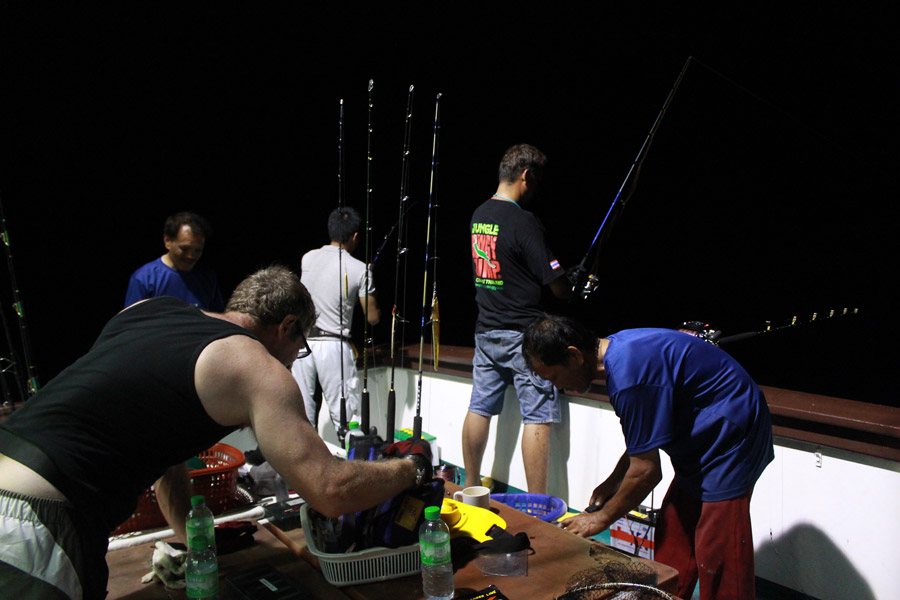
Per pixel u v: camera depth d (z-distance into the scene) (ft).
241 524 5.64
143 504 5.72
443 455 13.03
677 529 7.01
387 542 4.70
